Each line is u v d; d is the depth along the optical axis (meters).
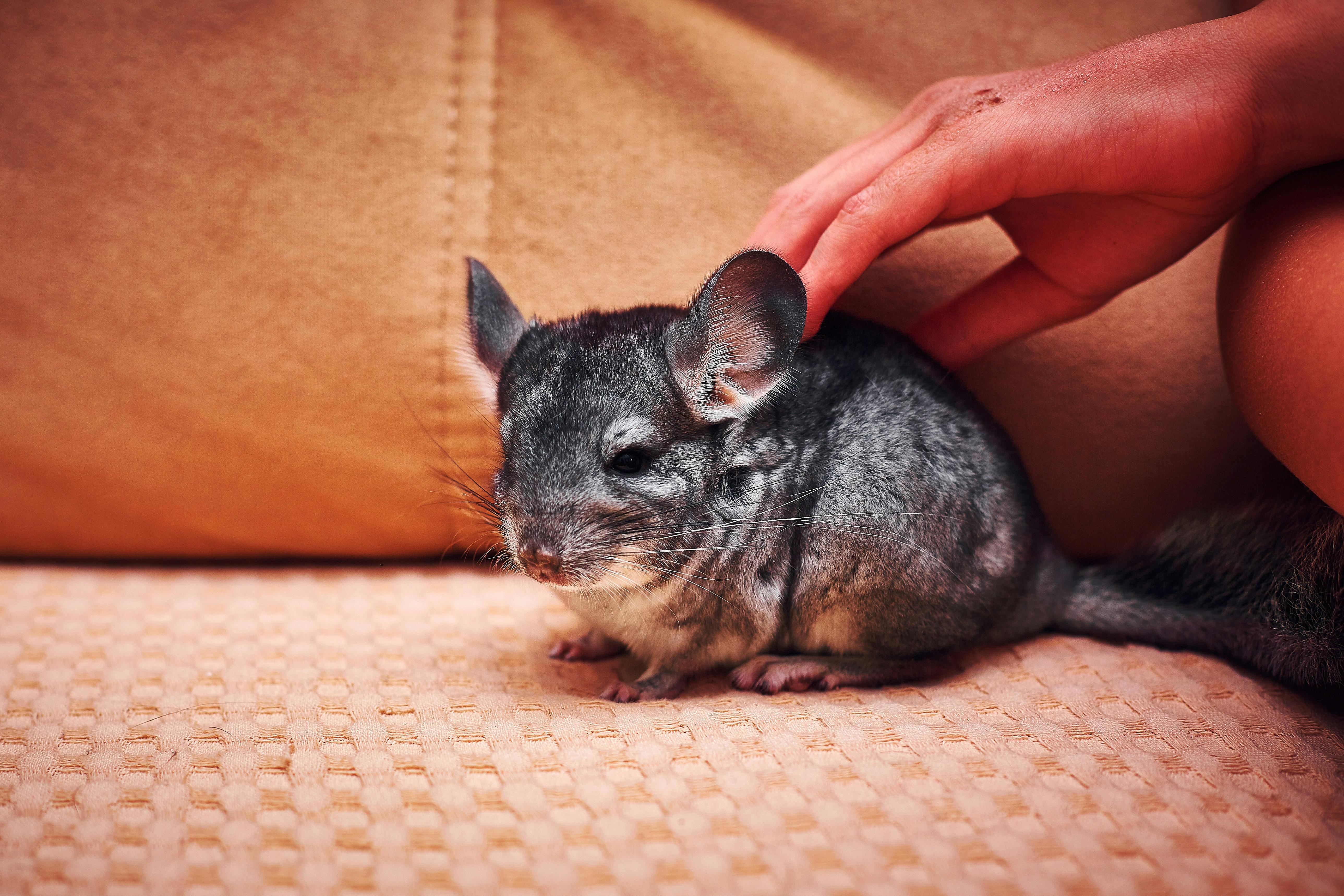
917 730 0.43
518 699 0.45
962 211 0.47
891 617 0.47
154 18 0.51
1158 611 0.49
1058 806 0.40
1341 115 0.44
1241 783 0.41
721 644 0.47
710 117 0.52
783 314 0.45
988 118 0.45
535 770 0.41
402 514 0.54
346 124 0.52
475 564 0.55
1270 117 0.44
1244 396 0.44
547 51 0.52
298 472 0.53
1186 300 0.52
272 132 0.51
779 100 0.52
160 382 0.52
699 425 0.46
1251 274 0.44
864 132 0.52
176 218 0.52
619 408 0.46
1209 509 0.50
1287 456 0.43
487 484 0.52
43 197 0.51
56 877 0.38
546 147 0.52
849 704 0.45
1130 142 0.44
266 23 0.51
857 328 0.49
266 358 0.52
